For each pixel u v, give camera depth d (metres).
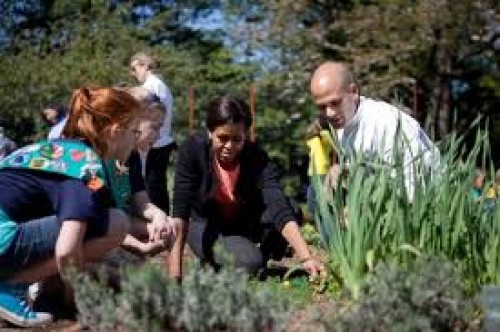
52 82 20.30
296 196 22.50
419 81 21.84
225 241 5.60
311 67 21.72
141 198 4.92
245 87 23.62
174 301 2.93
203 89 23.23
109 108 4.17
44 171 4.11
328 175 4.88
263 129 23.28
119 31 23.33
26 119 20.73
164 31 29.95
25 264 4.11
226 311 2.90
